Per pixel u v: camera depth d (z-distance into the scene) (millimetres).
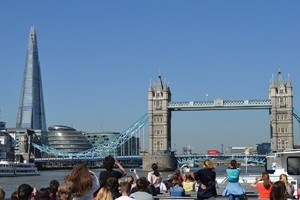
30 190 17531
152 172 30203
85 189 15695
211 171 22156
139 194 20125
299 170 34312
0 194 16031
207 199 22016
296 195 28609
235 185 23438
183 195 28953
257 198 29938
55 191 22781
